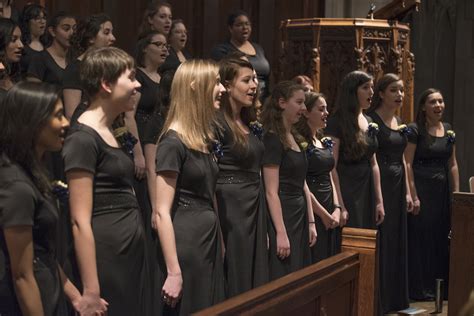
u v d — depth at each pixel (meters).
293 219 5.21
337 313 4.08
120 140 3.93
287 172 5.18
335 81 7.09
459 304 5.85
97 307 3.59
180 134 4.11
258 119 5.23
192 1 8.31
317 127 5.75
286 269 5.08
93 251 3.60
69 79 5.29
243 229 4.56
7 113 3.22
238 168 4.57
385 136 6.57
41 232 3.28
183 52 7.04
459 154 10.10
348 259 4.16
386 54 7.16
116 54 3.77
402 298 6.73
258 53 7.35
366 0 9.18
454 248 5.85
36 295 3.20
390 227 6.63
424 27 9.84
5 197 3.14
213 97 4.16
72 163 3.63
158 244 4.15
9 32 4.96
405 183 6.72
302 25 7.14
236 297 3.12
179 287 3.99
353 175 6.27
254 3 8.78
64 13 6.02
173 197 4.09
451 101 10.10
